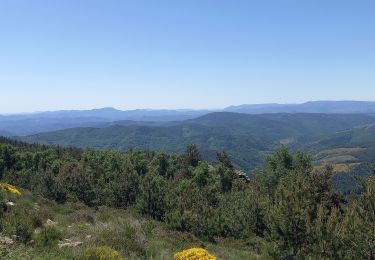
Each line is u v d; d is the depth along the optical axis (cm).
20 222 1441
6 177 5712
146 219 2628
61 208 2616
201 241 2172
